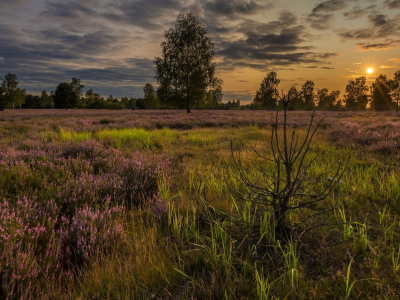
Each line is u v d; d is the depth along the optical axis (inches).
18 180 156.0
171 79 1540.4
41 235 99.7
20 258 79.5
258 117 973.2
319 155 268.4
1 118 895.1
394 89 2748.5
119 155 247.0
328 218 125.5
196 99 1573.6
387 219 121.1
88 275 82.3
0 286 70.8
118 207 131.8
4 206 110.3
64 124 607.2
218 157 265.3
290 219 117.1
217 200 146.8
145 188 166.9
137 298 74.4
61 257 90.2
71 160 216.4
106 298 73.2
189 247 103.0
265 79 3491.6
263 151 287.4
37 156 218.7
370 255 93.7
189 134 481.4
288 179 101.4
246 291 76.9
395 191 151.9
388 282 79.5
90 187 146.3
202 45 1525.6
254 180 161.6
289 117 966.4
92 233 98.5
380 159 257.6
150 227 119.3
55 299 72.3
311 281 80.5
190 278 79.7
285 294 74.0
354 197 150.3
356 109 3964.1
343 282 79.9
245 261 89.1
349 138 370.3
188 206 135.9
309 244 101.2
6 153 218.7
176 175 207.5
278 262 90.3
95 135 417.4
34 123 628.4
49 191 142.9
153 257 90.1
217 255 93.9
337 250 97.5
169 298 75.2
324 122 670.5
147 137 395.9
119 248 100.5
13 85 3346.5
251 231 111.3
